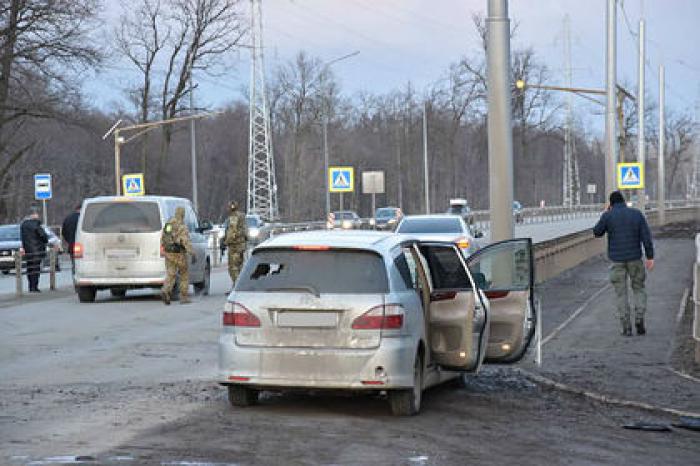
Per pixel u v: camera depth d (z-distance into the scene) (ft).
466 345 55.36
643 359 73.61
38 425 49.62
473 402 58.39
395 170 535.19
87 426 49.37
